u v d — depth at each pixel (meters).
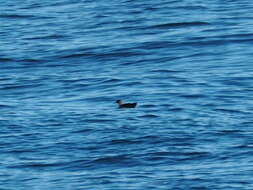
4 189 83.94
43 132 99.31
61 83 120.94
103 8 168.38
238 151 91.12
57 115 105.38
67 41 144.25
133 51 135.12
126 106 94.19
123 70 126.06
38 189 83.38
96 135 97.56
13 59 134.75
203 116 102.81
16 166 89.94
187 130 97.94
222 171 85.75
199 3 166.62
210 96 110.81
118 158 90.88
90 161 90.31
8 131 100.00
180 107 106.62
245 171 85.31
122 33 147.25
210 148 92.38
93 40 143.75
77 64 131.12
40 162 90.62
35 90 118.62
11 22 162.25
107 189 82.44
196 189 81.75
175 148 92.75
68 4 175.62
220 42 137.25
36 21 161.50
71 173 87.50
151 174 86.06
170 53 133.38
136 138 95.94
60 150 93.75
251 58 128.00
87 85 119.19
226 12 157.75
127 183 83.81
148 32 146.62
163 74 122.38
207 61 128.00
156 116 103.25
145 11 162.88
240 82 116.50
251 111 104.25
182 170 86.75
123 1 173.62
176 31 145.75
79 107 108.81
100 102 110.88
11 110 108.69
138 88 116.12
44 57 135.12
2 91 118.94
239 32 141.88
